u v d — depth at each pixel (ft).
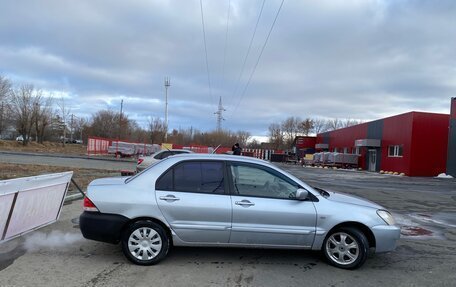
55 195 22.71
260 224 18.40
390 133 130.52
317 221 18.69
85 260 18.48
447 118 117.91
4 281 15.44
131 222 18.25
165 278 16.48
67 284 15.37
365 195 53.88
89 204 18.35
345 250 18.75
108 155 143.64
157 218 18.13
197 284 15.93
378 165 139.54
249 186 18.98
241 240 18.43
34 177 19.83
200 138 300.40
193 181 18.79
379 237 18.75
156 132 253.03
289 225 18.54
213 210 18.22
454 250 23.26
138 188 18.54
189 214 18.20
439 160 116.88
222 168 19.10
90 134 292.20
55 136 314.14
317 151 223.30
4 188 17.44
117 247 20.81
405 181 89.51
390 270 18.81
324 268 18.65
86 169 69.92
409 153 116.16
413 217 36.09
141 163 54.39
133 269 17.47
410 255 21.70
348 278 17.46
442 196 57.98
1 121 208.64
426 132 116.57
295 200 18.89
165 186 18.62
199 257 19.56
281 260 19.62
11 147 177.78
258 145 396.57
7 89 206.39
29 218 20.24
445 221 34.50
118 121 276.00
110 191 18.45
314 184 68.80
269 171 19.29
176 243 18.33
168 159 19.34
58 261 18.19
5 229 18.26
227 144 296.30
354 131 167.12
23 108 202.69
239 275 17.24
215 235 18.30
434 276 18.11
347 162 154.81
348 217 18.70
